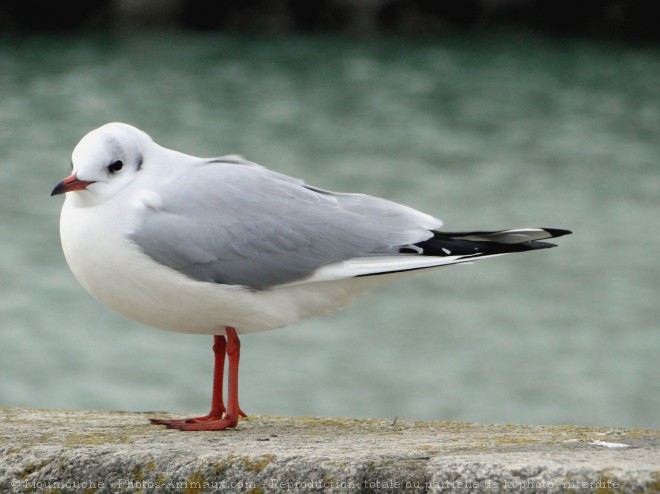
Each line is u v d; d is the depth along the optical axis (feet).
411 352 61.31
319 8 172.04
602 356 60.80
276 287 21.15
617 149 116.06
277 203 21.26
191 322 21.39
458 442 18.83
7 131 116.37
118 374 56.90
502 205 94.63
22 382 55.42
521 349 61.87
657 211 93.66
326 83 142.51
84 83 137.80
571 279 76.28
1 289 71.10
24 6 165.99
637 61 154.81
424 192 98.53
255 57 154.40
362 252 21.35
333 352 61.31
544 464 16.21
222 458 17.37
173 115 125.70
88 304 69.10
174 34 166.50
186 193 20.93
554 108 132.87
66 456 17.97
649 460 16.60
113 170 20.56
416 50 160.97
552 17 174.19
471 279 77.20
